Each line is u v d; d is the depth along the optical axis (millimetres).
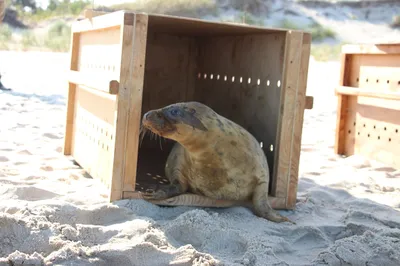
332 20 16156
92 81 2869
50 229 2162
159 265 2057
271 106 2914
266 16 15641
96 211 2422
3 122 4668
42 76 8742
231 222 2510
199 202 2672
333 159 4043
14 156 3498
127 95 2570
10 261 1964
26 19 14531
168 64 3939
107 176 2775
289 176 2777
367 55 4090
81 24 3289
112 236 2232
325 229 2527
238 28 2873
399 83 3838
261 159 2678
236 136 2623
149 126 2477
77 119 3418
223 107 3498
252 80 3143
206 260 2080
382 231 2441
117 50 2682
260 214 2621
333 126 5480
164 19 2777
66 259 2010
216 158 2582
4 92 6637
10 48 12570
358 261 2168
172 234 2314
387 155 3904
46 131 4367
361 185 3320
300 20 15812
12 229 2129
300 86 2756
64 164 3375
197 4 14039
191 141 2531
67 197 2625
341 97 4219
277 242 2314
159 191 2654
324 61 12188
